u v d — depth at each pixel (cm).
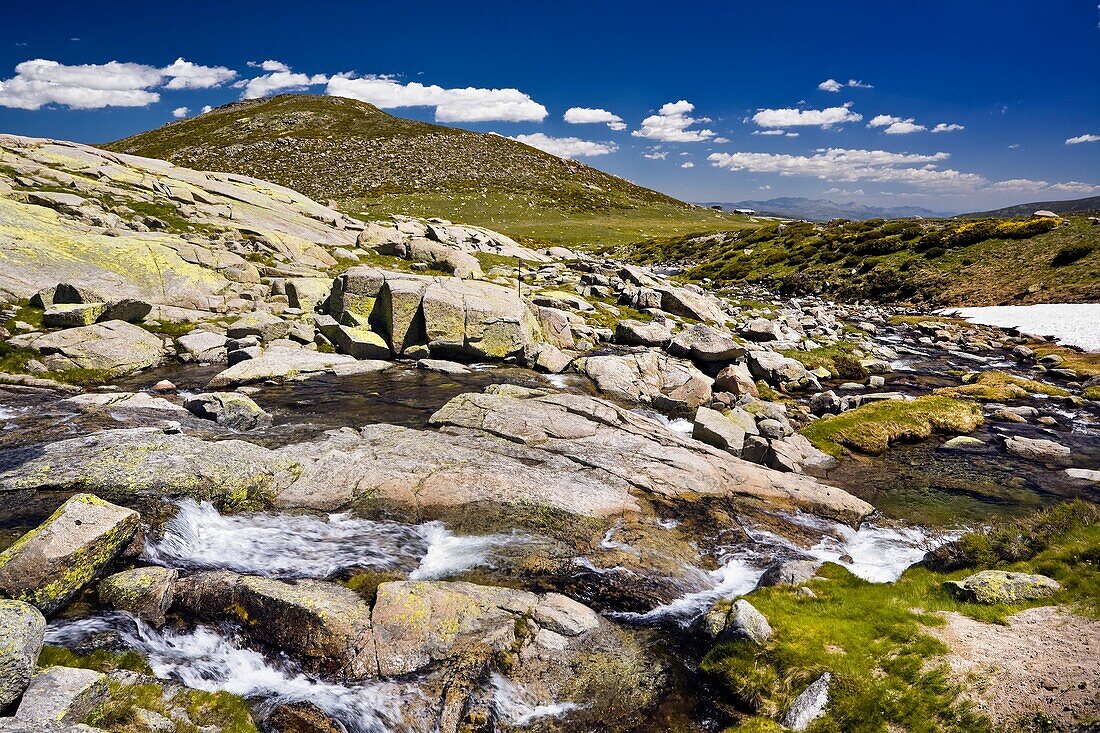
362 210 13050
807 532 1902
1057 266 6006
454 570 1551
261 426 2403
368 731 1080
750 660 1235
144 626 1254
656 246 11350
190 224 5412
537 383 3234
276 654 1211
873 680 1153
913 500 2172
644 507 1905
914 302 6550
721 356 3778
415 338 3616
